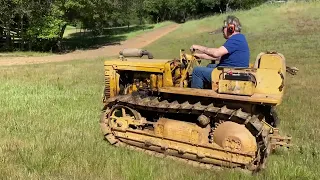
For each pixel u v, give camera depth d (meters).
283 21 29.97
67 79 13.27
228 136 5.57
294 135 7.10
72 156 5.89
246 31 28.19
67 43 36.31
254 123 5.34
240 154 5.52
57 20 29.22
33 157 5.79
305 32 25.11
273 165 5.62
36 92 10.83
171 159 6.04
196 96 5.91
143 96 6.48
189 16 62.72
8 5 27.56
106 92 7.07
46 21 28.94
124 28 49.91
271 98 5.20
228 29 6.05
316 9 32.41
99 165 5.57
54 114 8.45
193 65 6.62
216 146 5.70
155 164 5.73
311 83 12.15
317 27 26.33
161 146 6.18
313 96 10.32
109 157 5.93
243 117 5.35
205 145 5.78
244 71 5.49
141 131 6.44
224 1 58.59
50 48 31.52
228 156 5.62
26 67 17.34
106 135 6.77
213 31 32.16
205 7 61.88
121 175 5.34
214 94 5.54
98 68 16.64
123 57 7.26
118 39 38.31
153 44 29.98
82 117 8.20
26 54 27.25
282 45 21.25
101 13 31.81
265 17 32.28
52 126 7.53
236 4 57.56
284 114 8.48
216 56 5.93
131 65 6.71
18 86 11.66
